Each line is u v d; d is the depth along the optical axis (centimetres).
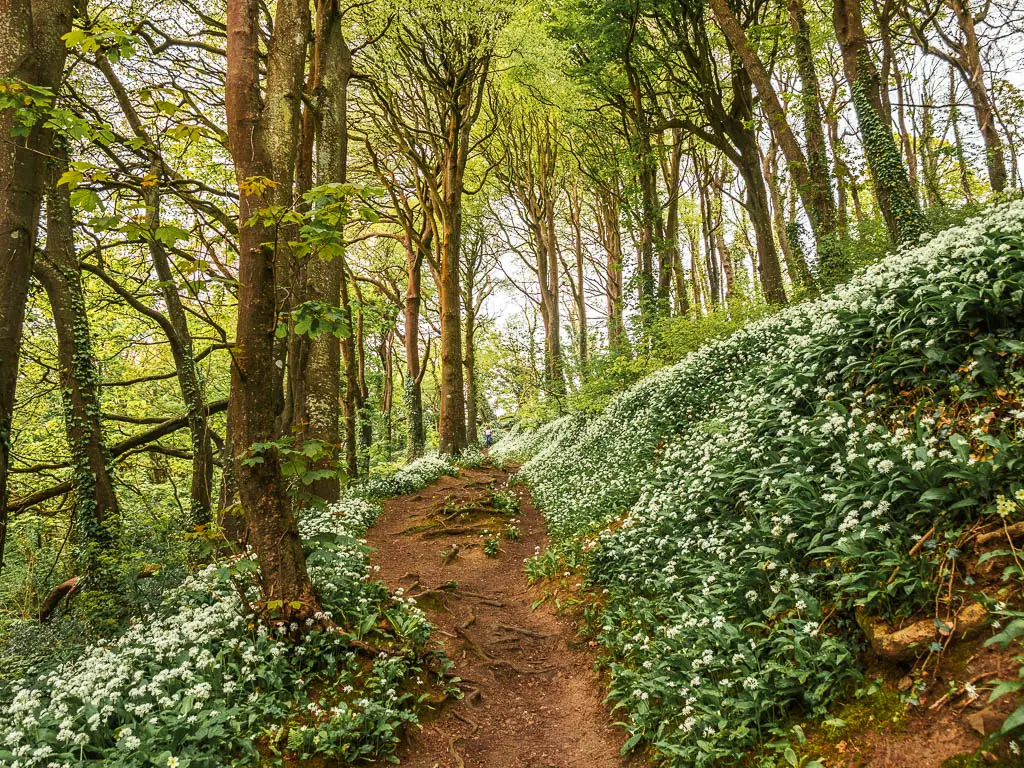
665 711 527
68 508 1405
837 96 2389
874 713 407
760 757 429
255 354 661
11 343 610
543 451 2497
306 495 665
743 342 1383
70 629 844
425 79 2172
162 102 614
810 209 1636
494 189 3400
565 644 801
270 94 743
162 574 930
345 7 1759
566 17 2148
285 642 625
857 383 770
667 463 1065
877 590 452
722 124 2164
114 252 1523
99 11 1212
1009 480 457
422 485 1900
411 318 2795
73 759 451
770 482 686
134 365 2116
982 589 415
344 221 573
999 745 331
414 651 685
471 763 568
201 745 481
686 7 2005
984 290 638
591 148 2900
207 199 1498
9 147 610
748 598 562
